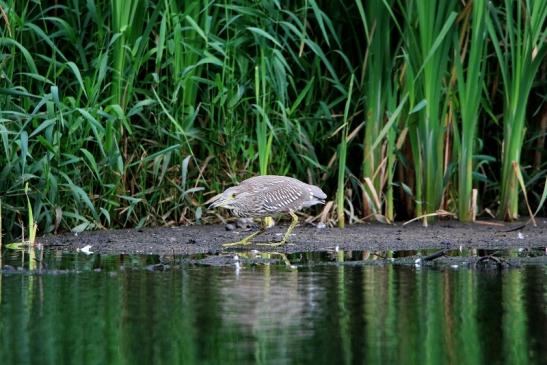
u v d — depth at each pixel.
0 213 13.98
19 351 8.31
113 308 9.86
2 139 14.23
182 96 15.88
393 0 16.22
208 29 15.45
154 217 16.00
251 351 8.31
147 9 15.83
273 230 15.80
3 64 14.34
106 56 14.74
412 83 16.08
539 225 16.50
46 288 10.88
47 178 14.54
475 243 14.63
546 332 8.99
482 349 8.41
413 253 13.69
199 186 16.36
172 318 9.45
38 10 15.81
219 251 13.78
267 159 15.73
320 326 9.19
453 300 10.31
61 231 15.28
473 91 16.31
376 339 8.73
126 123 15.13
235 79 16.20
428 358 8.12
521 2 16.25
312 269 12.25
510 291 10.78
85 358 8.10
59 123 14.66
